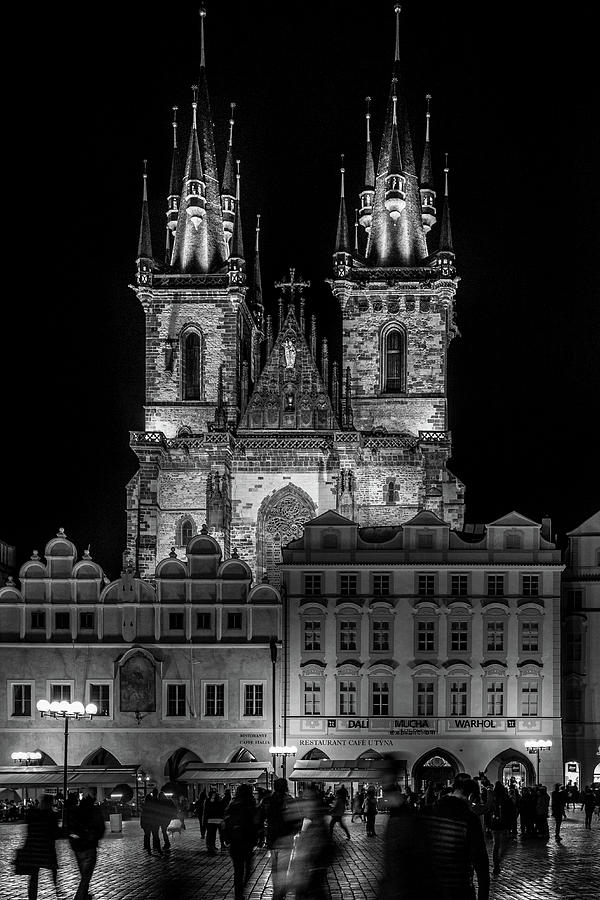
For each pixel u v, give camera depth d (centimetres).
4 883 4200
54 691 10875
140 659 10850
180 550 13225
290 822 3184
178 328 13725
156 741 10781
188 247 14088
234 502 13125
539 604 10975
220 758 10781
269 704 10850
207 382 13638
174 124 14825
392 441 13300
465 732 10812
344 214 13862
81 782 9981
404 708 10869
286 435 13150
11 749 10788
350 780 9825
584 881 4228
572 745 11150
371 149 14688
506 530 11081
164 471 13325
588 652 11256
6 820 9056
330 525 11125
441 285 13650
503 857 4631
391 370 13675
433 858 1831
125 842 6334
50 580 10994
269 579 13025
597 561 11375
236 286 13612
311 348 13525
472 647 10944
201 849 5778
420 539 11100
